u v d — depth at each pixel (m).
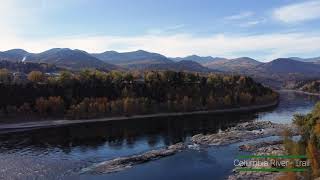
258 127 188.75
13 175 107.12
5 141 160.62
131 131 186.25
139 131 186.25
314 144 97.69
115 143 155.50
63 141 160.25
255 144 143.25
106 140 162.38
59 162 122.69
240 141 155.25
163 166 117.38
